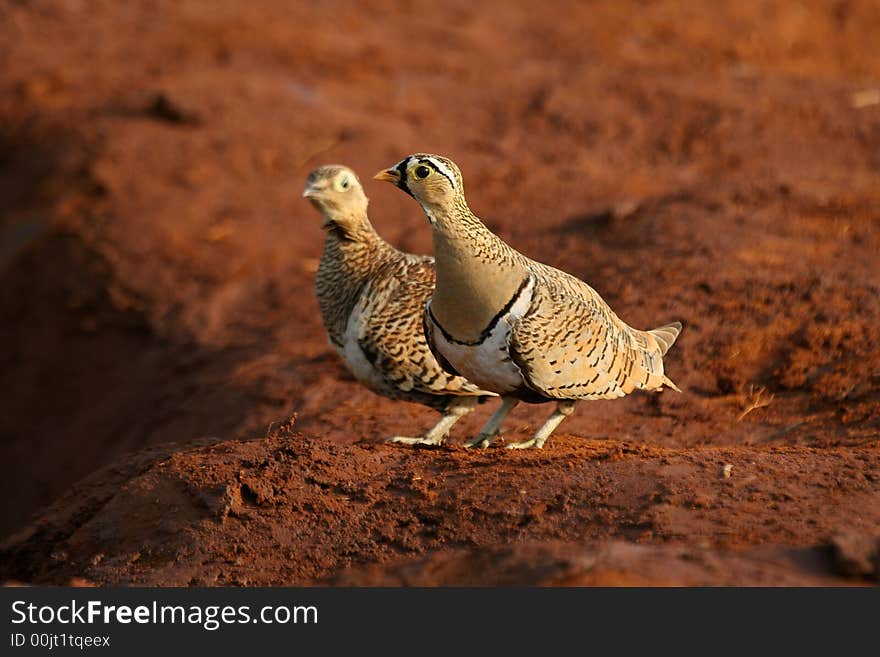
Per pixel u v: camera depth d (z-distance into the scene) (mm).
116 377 16812
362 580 7410
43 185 20875
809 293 13789
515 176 20672
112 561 8508
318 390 13383
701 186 18328
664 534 7625
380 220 19266
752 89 24719
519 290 9117
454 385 10609
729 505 8023
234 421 13430
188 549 8406
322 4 30234
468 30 29344
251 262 18266
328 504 8680
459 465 9109
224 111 22672
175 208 19656
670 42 29281
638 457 9078
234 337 16188
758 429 11469
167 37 27125
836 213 16688
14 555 9180
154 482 9125
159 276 18016
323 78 24984
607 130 22859
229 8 29516
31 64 25609
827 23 32188
